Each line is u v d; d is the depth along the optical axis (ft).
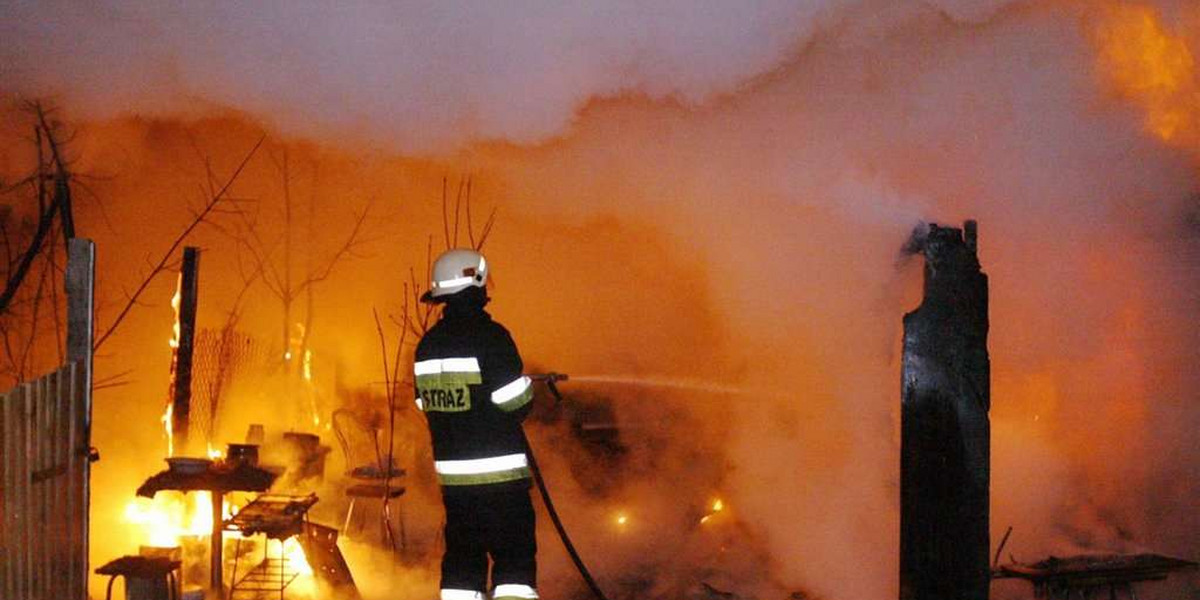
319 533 22.29
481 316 16.43
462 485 16.15
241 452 20.98
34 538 14.37
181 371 21.83
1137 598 22.97
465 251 16.72
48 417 14.71
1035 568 20.25
